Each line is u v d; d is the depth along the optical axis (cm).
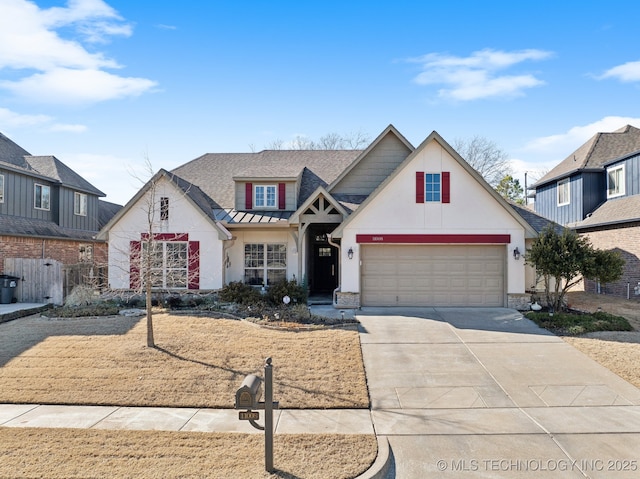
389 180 1522
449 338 1130
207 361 939
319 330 1183
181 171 2167
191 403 752
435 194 1528
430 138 1518
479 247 1538
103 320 1298
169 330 1166
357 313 1423
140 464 533
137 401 758
